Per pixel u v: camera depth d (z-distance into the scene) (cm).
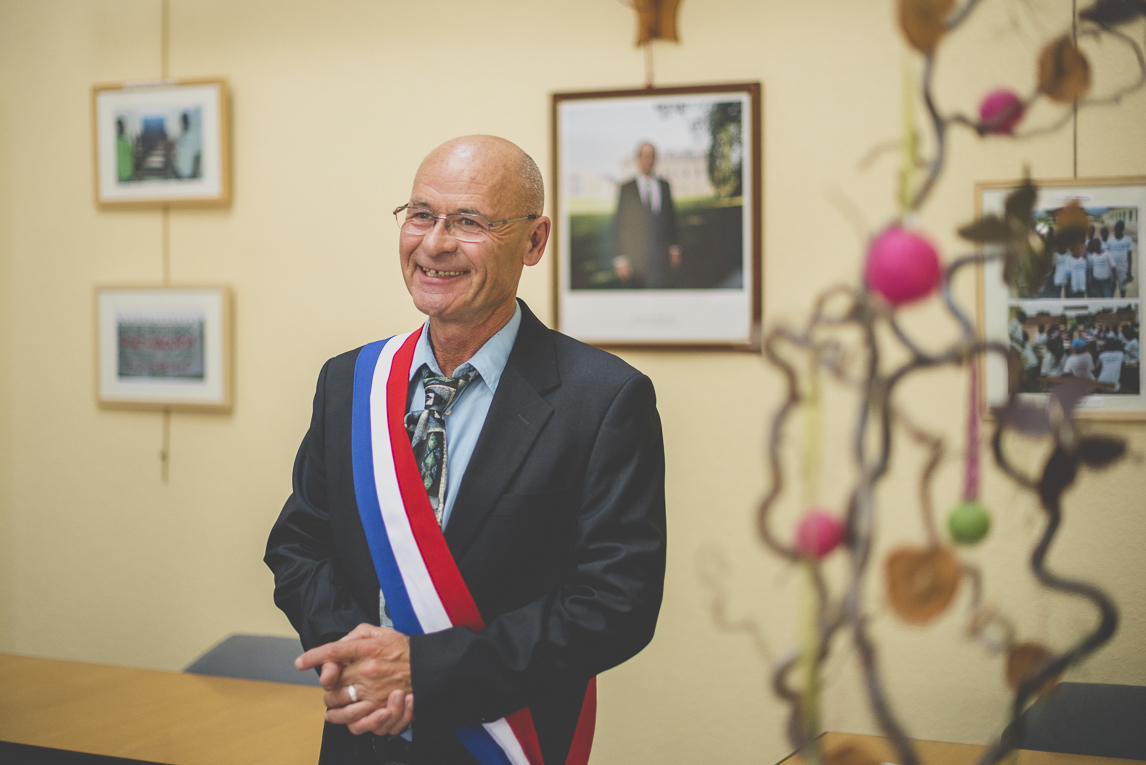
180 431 230
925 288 34
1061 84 37
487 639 100
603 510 106
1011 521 174
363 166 218
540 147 208
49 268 237
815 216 193
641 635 103
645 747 204
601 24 204
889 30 189
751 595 198
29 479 239
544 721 111
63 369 237
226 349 224
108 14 232
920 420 182
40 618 239
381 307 218
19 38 237
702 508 201
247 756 140
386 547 110
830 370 36
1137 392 179
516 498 107
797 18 194
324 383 127
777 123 195
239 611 227
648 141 200
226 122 223
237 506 227
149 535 232
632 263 202
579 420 110
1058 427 36
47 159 236
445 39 212
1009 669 36
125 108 228
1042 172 181
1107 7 38
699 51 199
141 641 233
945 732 185
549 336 119
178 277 229
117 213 232
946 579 34
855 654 35
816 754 36
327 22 219
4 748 143
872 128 191
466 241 105
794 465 181
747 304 196
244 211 224
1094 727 149
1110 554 180
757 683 198
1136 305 178
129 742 146
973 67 180
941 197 184
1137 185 177
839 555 36
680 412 202
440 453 113
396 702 98
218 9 225
